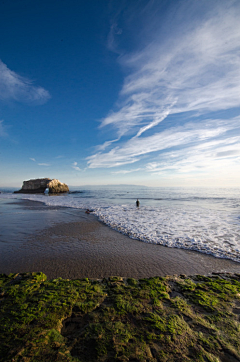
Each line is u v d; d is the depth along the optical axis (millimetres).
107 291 4457
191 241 9156
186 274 5809
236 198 37875
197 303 3934
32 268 6211
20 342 2816
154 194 53031
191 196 43844
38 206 25172
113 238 9781
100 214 17688
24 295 4172
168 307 3783
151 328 3160
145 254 7496
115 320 3379
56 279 5105
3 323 3238
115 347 2762
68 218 15664
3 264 6539
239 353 2650
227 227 12141
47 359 2521
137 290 4445
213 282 4922
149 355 2627
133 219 15102
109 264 6535
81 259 6973
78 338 2959
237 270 6117
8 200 35906
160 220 14625
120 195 50625
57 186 69938
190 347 2768
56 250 7965
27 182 74125
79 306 3748
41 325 3195
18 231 11281
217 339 2922
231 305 3865
